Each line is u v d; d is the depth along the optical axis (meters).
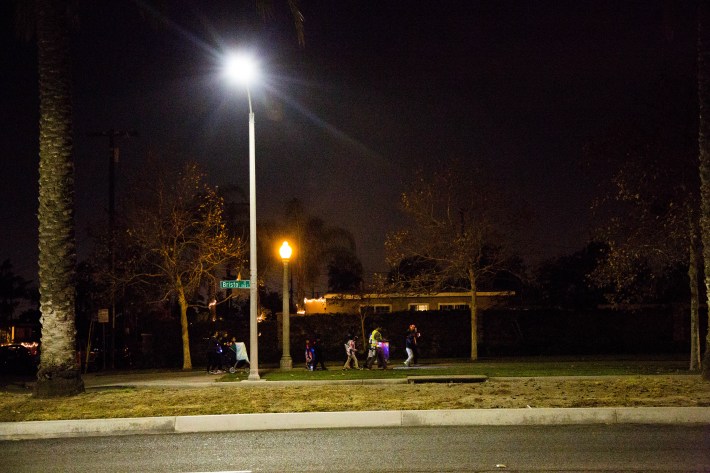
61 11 17.03
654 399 13.16
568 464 9.11
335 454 10.06
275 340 41.09
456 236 36.53
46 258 16.58
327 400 14.37
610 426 11.55
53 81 16.84
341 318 40.91
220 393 16.14
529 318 40.62
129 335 44.81
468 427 11.84
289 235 49.72
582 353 39.78
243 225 46.78
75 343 16.77
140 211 36.41
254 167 24.14
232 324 41.69
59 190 16.75
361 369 27.89
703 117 17.33
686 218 24.14
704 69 17.34
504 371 23.03
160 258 37.62
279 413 12.66
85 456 10.48
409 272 41.03
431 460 9.53
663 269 27.05
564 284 52.84
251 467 9.45
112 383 25.72
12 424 12.42
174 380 25.72
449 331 40.72
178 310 54.16
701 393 13.77
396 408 13.12
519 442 10.49
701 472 8.59
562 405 12.76
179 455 10.34
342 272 54.16
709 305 16.59
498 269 38.34
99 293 39.25
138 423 12.41
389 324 40.97
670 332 40.06
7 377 33.47
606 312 40.44
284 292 29.62
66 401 15.29
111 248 37.75
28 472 9.55
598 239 25.69
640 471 8.69
